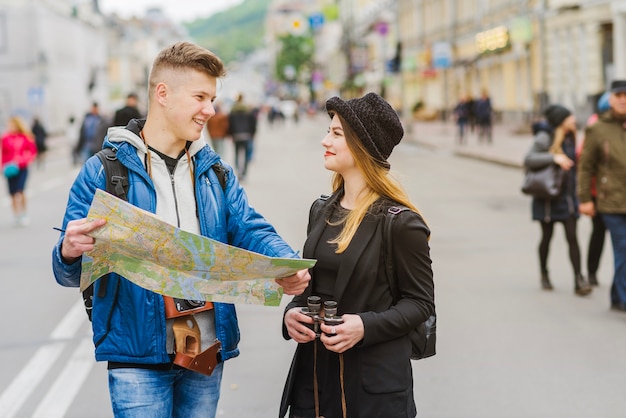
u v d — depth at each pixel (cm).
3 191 2064
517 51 3994
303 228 1234
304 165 2667
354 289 289
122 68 10994
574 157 794
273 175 2269
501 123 4484
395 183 296
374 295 290
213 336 304
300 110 12550
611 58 3250
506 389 536
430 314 294
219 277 285
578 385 542
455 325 691
